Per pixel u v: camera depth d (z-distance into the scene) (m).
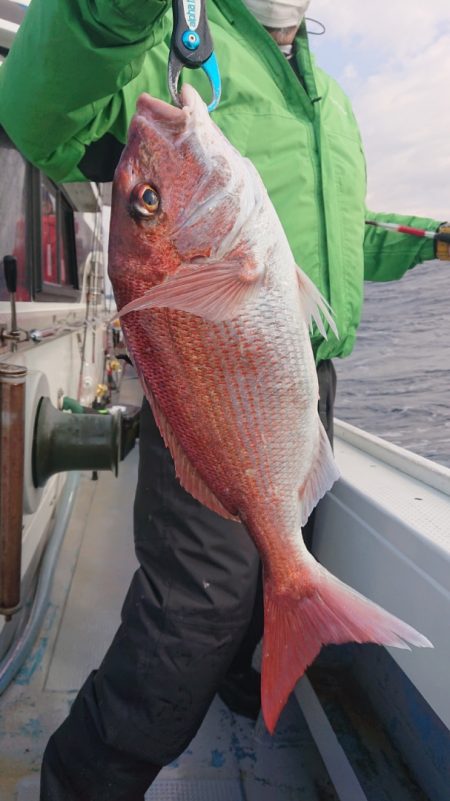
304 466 1.00
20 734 1.58
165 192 0.86
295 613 0.99
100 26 0.83
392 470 1.73
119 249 0.90
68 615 2.12
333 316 1.28
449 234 1.61
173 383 0.93
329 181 1.28
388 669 1.47
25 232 2.02
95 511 3.07
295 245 1.24
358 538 1.43
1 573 1.53
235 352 0.91
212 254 0.87
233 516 1.01
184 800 1.42
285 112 1.24
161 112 0.86
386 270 1.90
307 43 1.36
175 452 0.98
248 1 1.27
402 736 1.39
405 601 1.21
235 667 1.71
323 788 1.48
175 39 0.83
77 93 0.91
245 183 0.89
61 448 2.00
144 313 0.91
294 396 0.96
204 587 1.18
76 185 2.96
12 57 0.93
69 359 3.13
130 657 1.18
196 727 1.22
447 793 1.20
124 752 1.16
